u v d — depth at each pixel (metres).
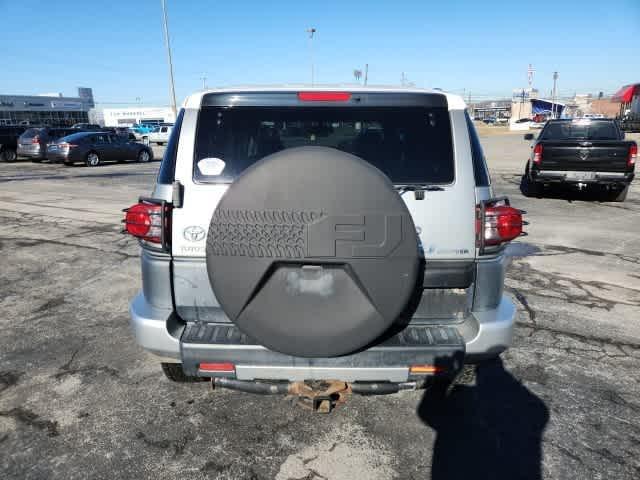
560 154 10.25
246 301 2.17
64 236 7.50
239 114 2.62
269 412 2.96
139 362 3.56
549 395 3.18
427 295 2.52
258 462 2.53
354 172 2.12
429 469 2.49
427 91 2.67
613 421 2.91
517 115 83.25
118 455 2.56
